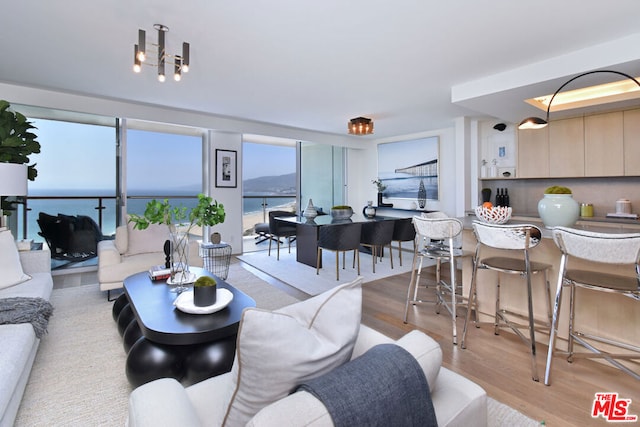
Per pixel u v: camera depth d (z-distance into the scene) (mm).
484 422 996
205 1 2000
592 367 2137
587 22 2246
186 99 4152
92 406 1724
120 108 4266
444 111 4691
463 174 5039
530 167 4531
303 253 5133
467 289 3035
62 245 4465
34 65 3029
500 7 2064
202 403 1077
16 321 1868
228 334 1794
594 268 2246
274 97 4020
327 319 889
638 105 3613
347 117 5109
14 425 1570
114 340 2480
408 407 737
